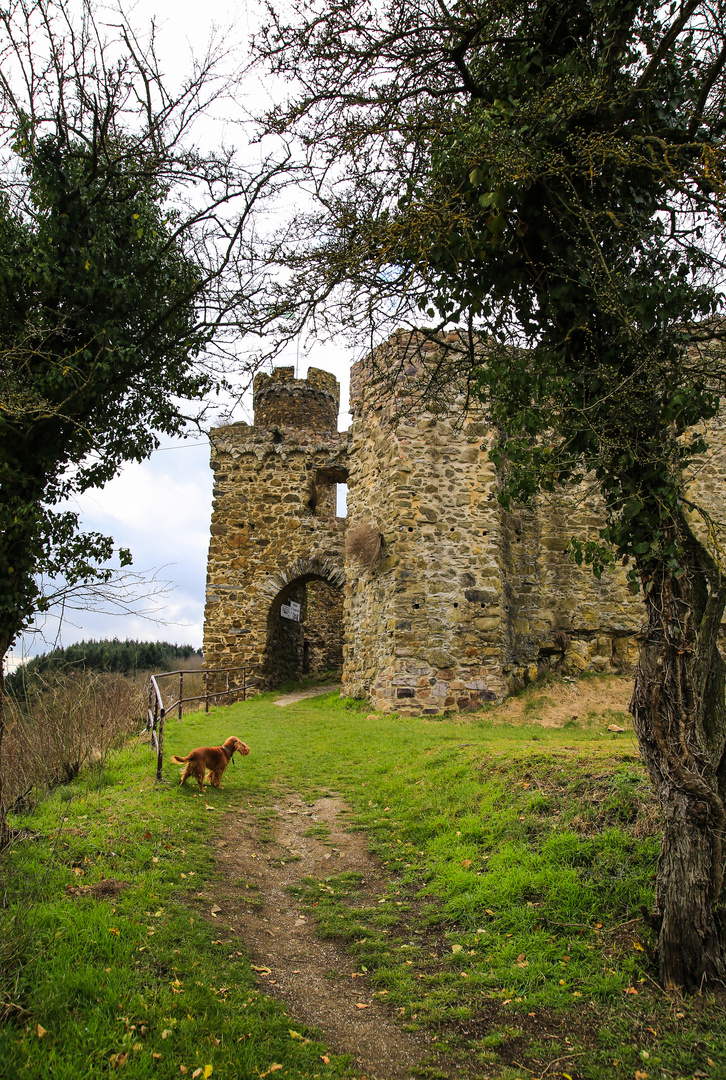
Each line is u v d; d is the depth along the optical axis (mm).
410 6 4289
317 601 20328
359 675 12680
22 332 4461
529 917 4336
